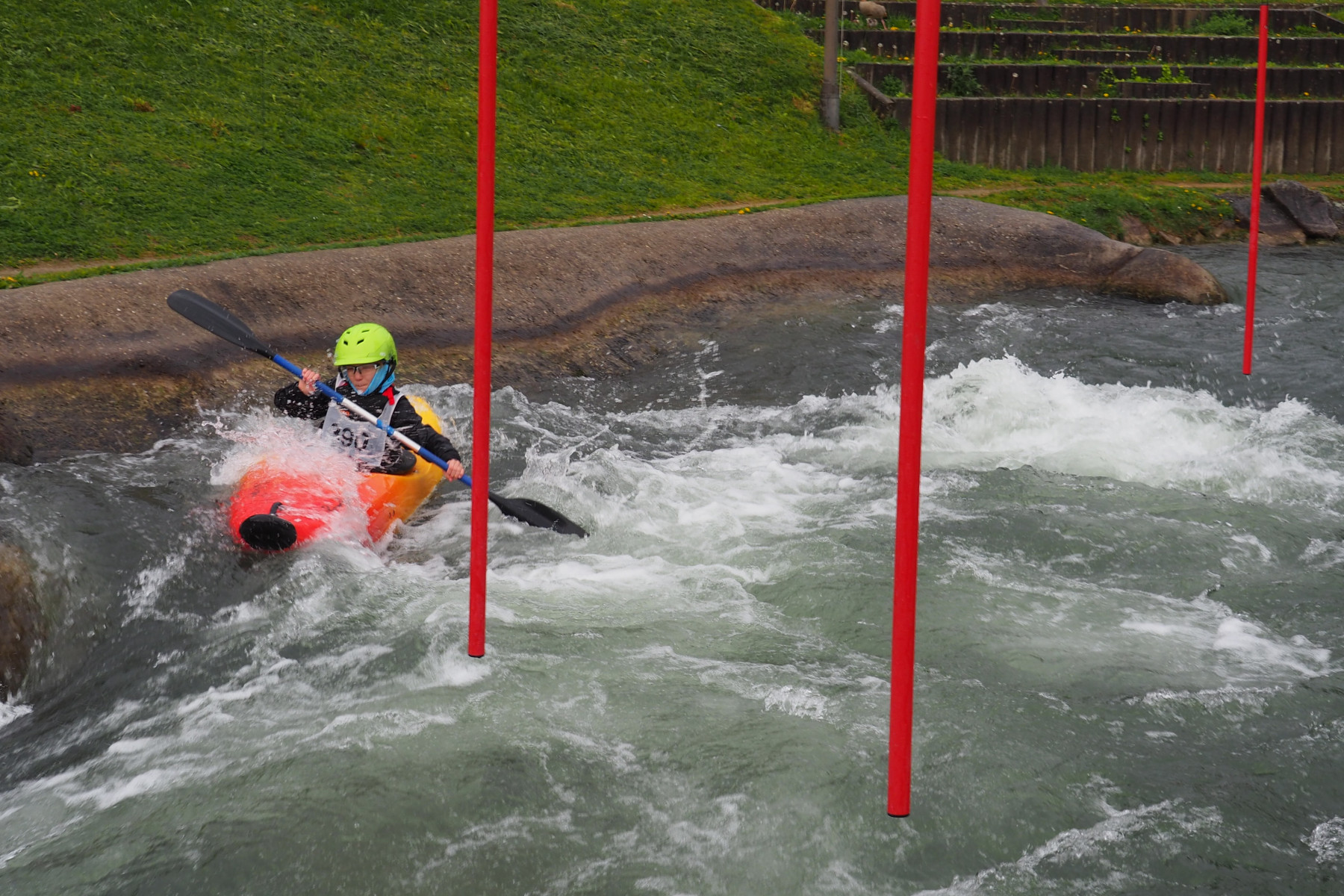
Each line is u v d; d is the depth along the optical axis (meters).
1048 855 3.67
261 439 7.28
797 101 18.81
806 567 5.85
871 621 5.27
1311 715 4.44
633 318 10.78
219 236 11.10
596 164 15.57
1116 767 4.11
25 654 4.93
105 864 3.68
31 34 13.71
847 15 22.41
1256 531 6.29
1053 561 5.93
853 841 3.76
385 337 6.32
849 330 11.10
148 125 12.98
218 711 4.60
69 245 10.22
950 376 8.78
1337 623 5.23
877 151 18.17
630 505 6.83
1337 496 6.84
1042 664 4.85
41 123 12.30
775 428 8.55
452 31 17.61
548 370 9.61
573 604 5.49
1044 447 7.72
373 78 15.75
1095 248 13.17
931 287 12.45
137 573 5.61
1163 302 12.51
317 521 5.93
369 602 5.49
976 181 17.72
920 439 3.00
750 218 13.01
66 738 4.48
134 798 4.03
